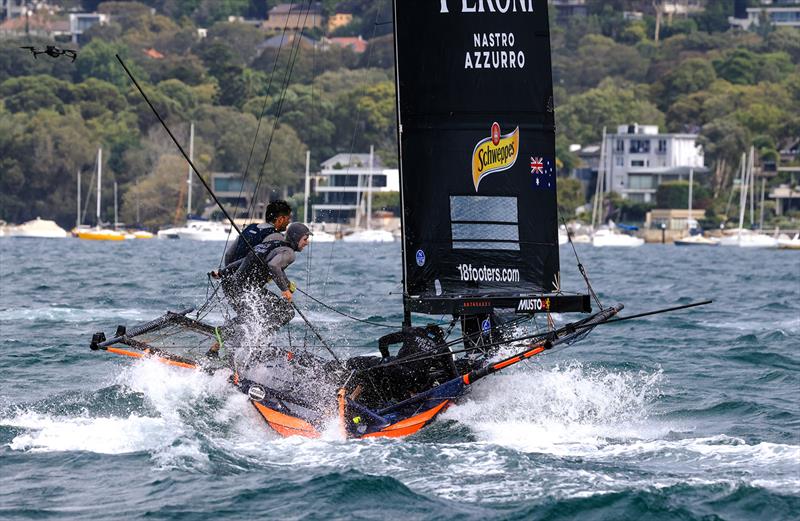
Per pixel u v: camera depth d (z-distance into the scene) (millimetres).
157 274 145375
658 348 75438
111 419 48000
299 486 38344
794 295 129500
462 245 50750
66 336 76438
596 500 37219
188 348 52344
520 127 50844
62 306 97000
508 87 50750
